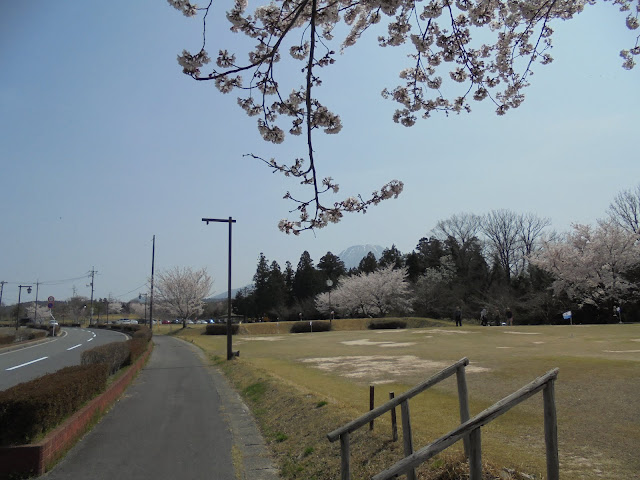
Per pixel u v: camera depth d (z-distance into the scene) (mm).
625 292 38781
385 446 5500
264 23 4895
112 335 42438
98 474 5660
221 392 11867
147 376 14969
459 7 5266
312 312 71812
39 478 5504
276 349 24016
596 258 39438
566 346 17469
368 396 9672
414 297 59531
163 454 6492
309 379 12547
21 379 13734
